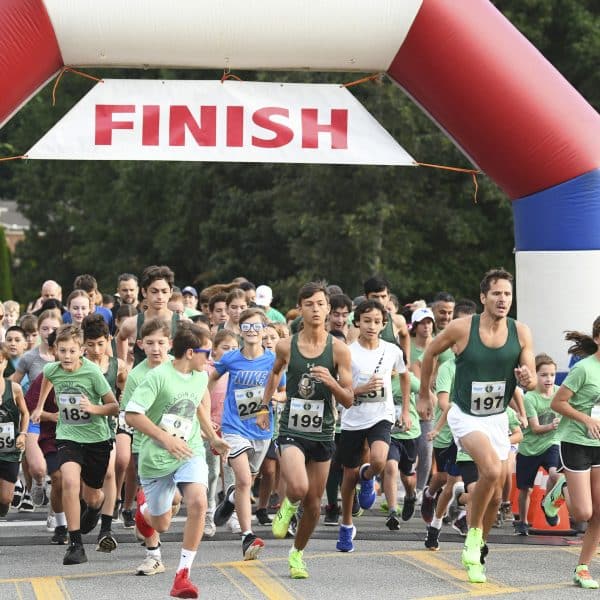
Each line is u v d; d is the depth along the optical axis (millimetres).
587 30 46500
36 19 16484
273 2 17016
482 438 12156
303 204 46844
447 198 47125
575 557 14195
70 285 79312
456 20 17094
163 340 13172
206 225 54500
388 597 11492
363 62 17625
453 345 12492
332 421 12359
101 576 12461
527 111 17234
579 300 17562
